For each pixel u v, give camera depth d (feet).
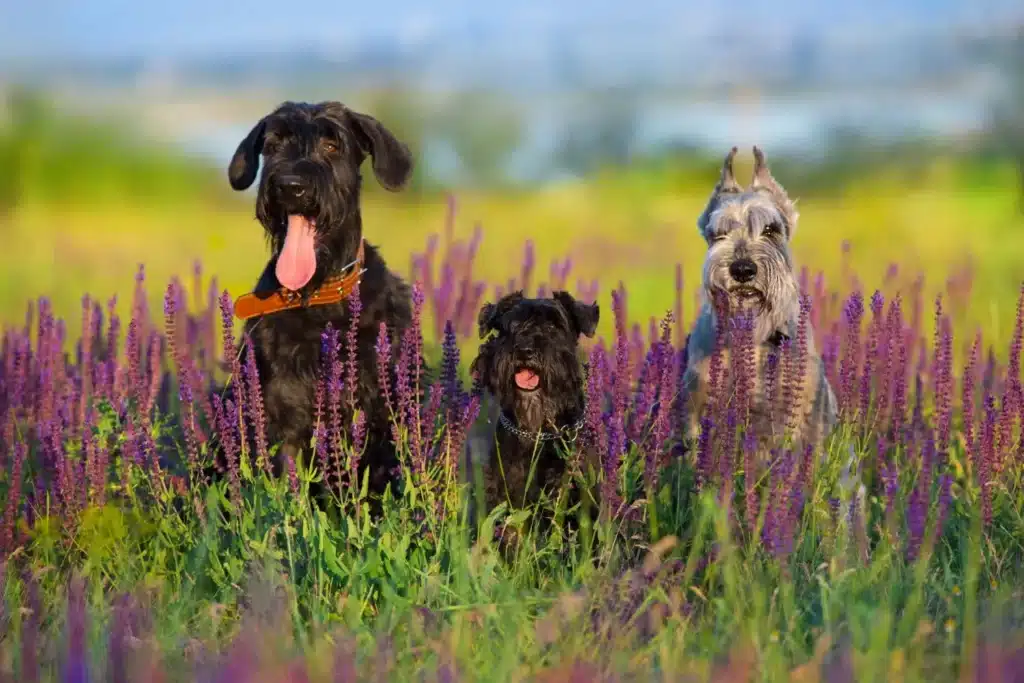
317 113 40.06
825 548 30.27
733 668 24.16
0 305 86.02
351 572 30.04
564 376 37.01
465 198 197.77
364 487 33.09
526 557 31.53
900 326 40.42
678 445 35.60
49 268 114.21
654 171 220.02
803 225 146.20
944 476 32.96
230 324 34.53
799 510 30.37
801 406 38.88
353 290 36.42
